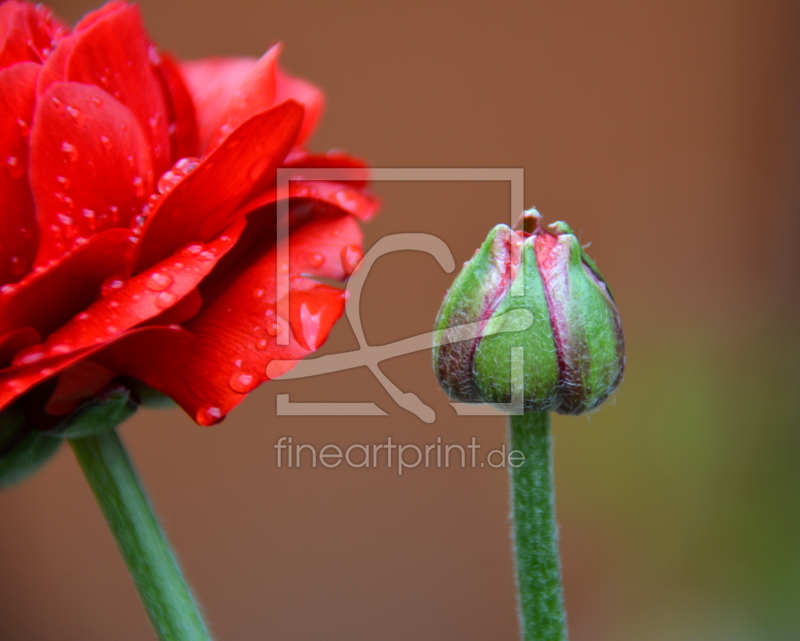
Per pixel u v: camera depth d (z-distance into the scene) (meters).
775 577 0.52
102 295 0.23
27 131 0.23
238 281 0.24
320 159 0.25
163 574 0.24
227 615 0.57
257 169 0.23
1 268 0.23
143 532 0.24
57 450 0.24
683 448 0.57
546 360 0.24
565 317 0.24
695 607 0.52
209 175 0.23
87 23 0.24
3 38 0.24
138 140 0.24
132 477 0.24
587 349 0.24
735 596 0.52
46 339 0.23
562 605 0.25
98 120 0.23
